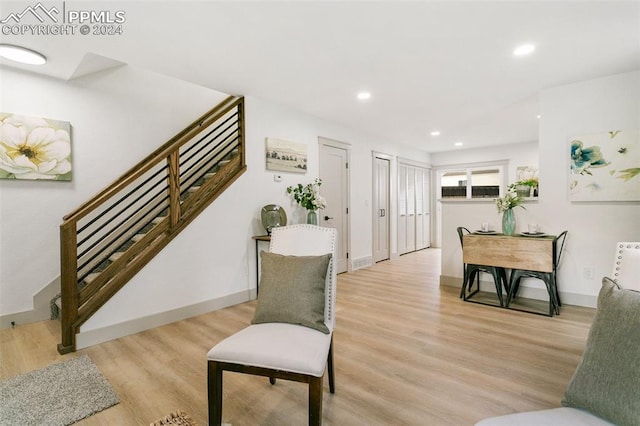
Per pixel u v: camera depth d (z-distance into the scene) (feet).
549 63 9.20
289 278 5.57
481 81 10.53
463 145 22.67
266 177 12.83
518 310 10.54
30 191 9.62
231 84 10.87
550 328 9.00
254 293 12.37
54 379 6.52
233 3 6.28
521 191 11.48
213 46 8.11
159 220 11.12
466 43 8.00
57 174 9.93
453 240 13.75
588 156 10.38
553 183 11.07
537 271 10.16
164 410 5.57
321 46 8.14
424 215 25.75
